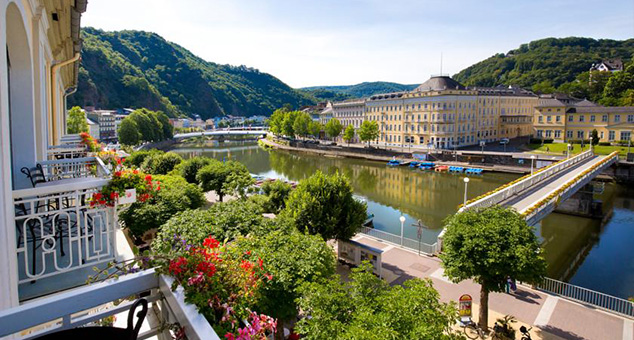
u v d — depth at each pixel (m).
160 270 3.59
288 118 131.88
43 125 9.77
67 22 10.69
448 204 48.66
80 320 3.27
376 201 50.53
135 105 180.75
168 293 3.45
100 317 3.38
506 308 18.64
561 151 80.38
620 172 61.47
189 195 25.39
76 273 6.30
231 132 161.00
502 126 105.31
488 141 102.38
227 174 40.00
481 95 98.06
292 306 12.23
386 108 105.12
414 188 59.12
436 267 23.83
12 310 2.77
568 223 40.69
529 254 14.05
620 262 29.98
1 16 4.60
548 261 30.31
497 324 15.91
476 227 15.21
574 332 16.66
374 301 9.83
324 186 23.20
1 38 4.55
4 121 4.56
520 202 30.25
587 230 38.25
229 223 15.42
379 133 106.25
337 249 26.34
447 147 91.38
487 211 16.42
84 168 11.96
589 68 149.12
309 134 129.88
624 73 105.38
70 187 5.84
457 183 62.69
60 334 2.80
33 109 7.89
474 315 17.91
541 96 117.56
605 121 82.81
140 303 2.90
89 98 154.75
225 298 3.66
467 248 14.80
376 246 27.86
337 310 9.44
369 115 111.75
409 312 8.93
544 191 34.28
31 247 7.30
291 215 23.06
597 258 30.88
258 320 3.63
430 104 92.50
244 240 13.00
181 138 157.50
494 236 14.69
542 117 91.81
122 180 6.40
